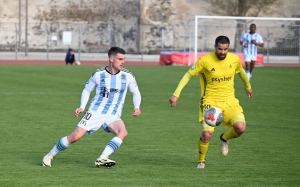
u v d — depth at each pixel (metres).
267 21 99.69
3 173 18.86
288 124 31.20
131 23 117.50
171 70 70.62
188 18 111.62
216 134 27.94
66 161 21.09
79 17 118.19
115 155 22.50
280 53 95.50
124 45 117.56
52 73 63.41
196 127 29.83
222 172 19.48
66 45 117.69
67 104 38.56
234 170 19.83
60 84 51.75
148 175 18.83
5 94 43.69
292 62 92.25
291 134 27.89
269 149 24.02
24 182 17.58
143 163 20.95
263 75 64.50
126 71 19.86
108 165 19.59
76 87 49.41
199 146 20.08
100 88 19.64
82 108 19.77
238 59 20.42
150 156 22.36
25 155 22.20
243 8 104.62
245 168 20.19
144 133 27.81
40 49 118.19
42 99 41.03
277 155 22.70
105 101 19.77
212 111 19.45
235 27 100.75
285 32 97.69
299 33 95.75
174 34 109.62
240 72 21.00
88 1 118.19
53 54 110.00
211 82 20.19
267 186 17.53
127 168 19.95
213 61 19.98
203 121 20.23
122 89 19.73
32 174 18.75
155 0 113.25
